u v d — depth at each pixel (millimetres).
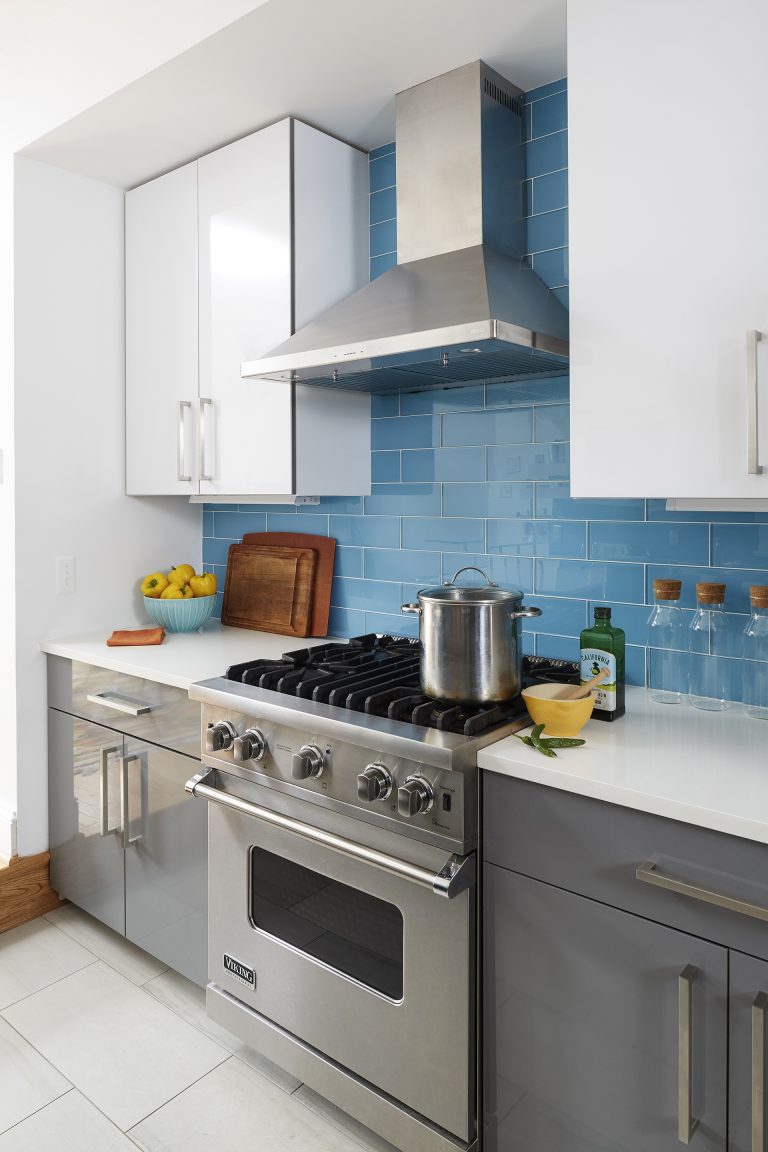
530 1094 1387
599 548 1908
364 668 1882
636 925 1239
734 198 1323
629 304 1449
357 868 1592
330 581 2475
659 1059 1228
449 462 2186
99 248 2588
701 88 1348
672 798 1174
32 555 2467
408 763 1462
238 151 2229
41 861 2523
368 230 2340
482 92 1861
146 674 2080
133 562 2736
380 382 2102
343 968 1645
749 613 1680
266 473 2191
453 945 1435
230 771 1812
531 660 1964
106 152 2352
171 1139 1658
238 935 1861
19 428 2420
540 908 1349
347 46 1795
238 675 1896
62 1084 1808
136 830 2186
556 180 1951
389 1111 1559
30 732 2488
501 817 1388
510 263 1873
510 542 2070
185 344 2422
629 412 1459
